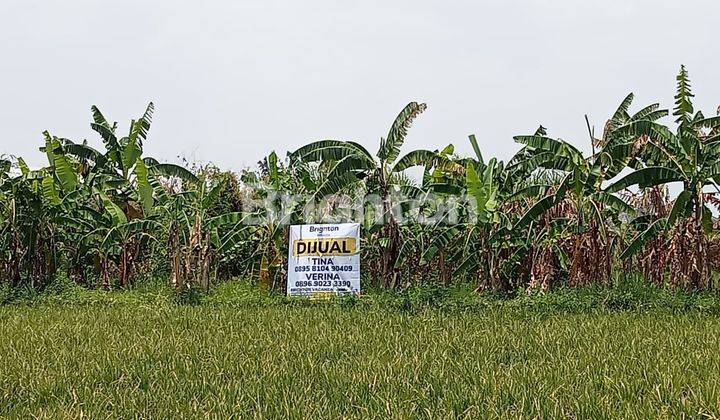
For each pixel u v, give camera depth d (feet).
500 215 55.52
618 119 55.26
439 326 38.73
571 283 52.47
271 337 34.14
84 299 56.90
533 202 58.59
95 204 67.92
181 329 38.17
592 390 21.01
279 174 67.15
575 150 52.95
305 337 33.76
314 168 64.95
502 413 19.15
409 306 49.62
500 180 58.39
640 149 49.60
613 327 37.29
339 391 22.06
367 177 57.62
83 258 69.36
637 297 47.80
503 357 28.35
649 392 20.76
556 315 43.75
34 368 25.53
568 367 24.61
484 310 46.37
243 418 19.45
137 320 42.91
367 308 50.67
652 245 53.42
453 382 22.89
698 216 49.21
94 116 65.16
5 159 64.54
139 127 63.72
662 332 34.53
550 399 20.13
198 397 21.70
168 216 61.98
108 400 21.13
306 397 21.13
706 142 50.21
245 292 58.29
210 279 64.95
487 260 56.65
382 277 57.21
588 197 52.80
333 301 53.31
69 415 19.19
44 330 37.52
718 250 53.52
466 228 57.31
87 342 32.65
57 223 65.31
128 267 67.00
